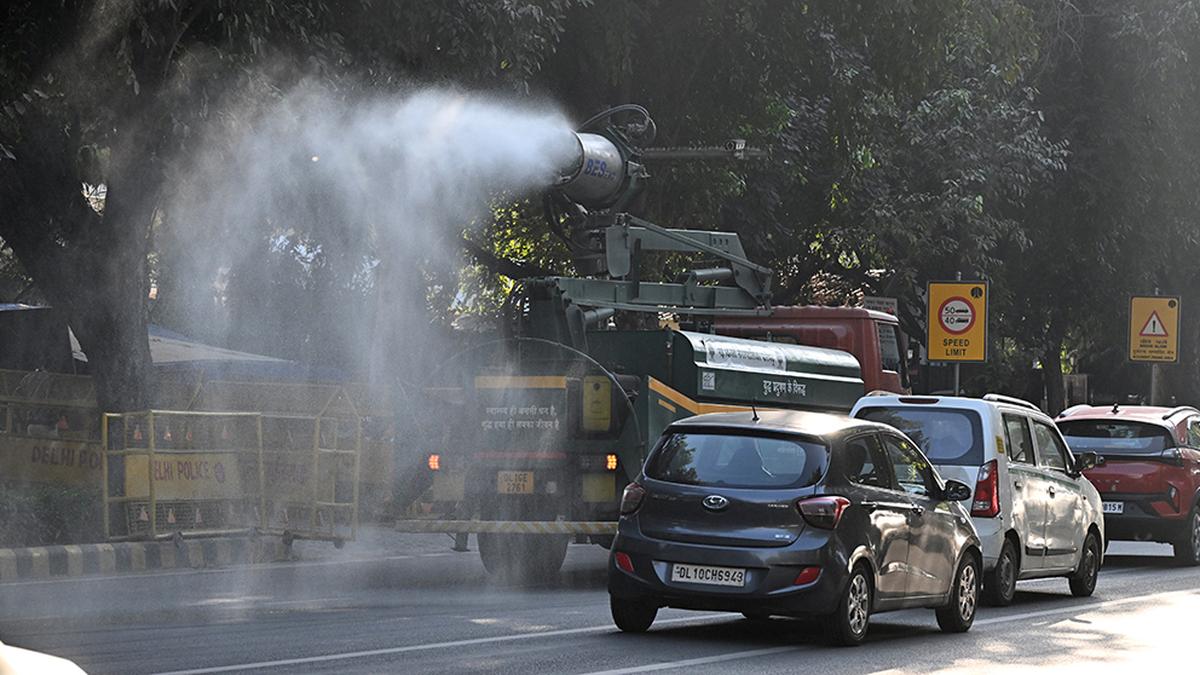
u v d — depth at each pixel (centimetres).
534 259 8912
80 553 4750
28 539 4919
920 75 7294
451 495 4900
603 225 5569
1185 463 6353
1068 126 10681
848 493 3494
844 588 3428
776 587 3403
